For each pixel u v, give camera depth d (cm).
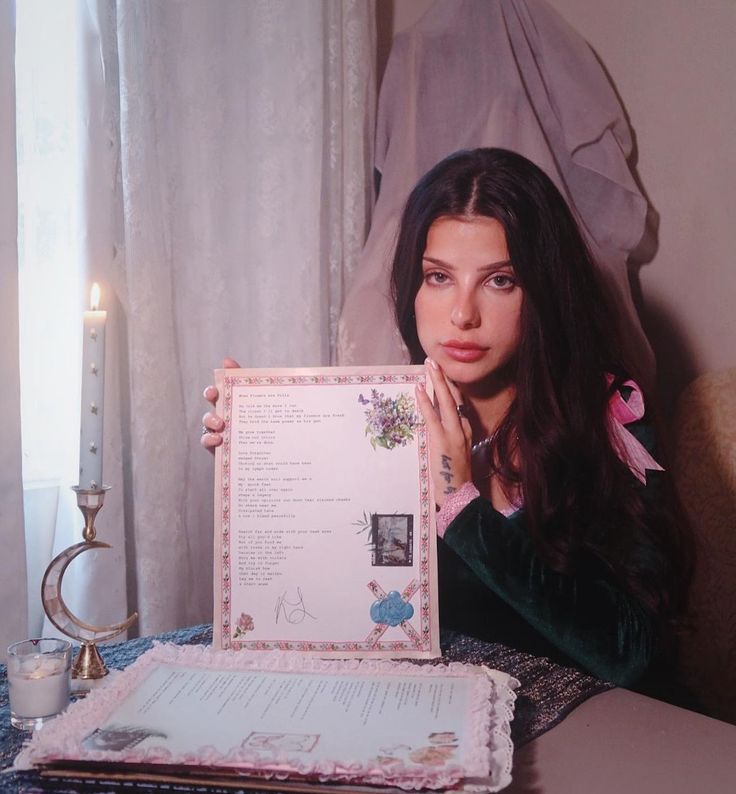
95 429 82
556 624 108
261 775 63
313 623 92
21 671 77
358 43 165
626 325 145
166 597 140
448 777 62
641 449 125
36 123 134
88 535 84
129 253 135
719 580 138
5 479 120
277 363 157
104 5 132
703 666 139
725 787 68
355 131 166
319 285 158
